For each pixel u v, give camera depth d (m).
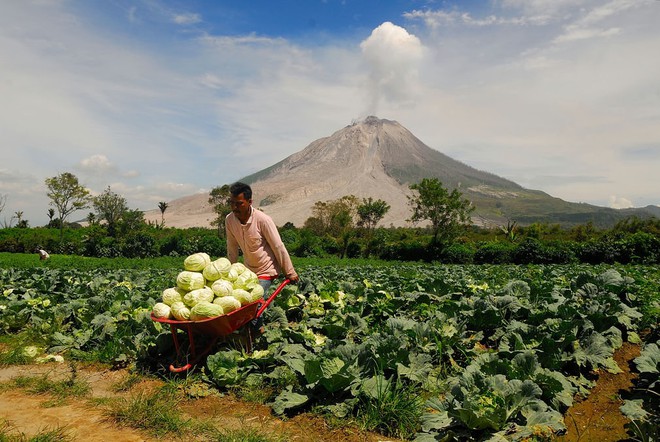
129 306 8.20
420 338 5.78
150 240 48.03
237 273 5.87
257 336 6.29
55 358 6.38
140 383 5.46
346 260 43.94
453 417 3.93
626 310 6.98
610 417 4.52
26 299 9.38
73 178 52.53
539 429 3.86
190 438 4.09
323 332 7.08
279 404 4.45
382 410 4.29
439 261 43.22
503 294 8.30
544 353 5.26
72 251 49.91
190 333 5.39
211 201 63.97
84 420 4.40
